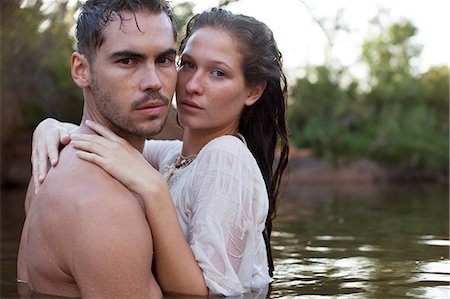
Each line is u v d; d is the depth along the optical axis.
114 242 1.91
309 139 14.44
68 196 1.98
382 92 15.73
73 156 2.08
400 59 16.28
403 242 3.75
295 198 8.04
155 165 2.68
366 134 15.23
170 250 2.04
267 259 2.63
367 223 4.89
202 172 2.24
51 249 2.01
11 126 11.32
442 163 15.15
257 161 2.56
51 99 11.15
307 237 3.97
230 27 2.29
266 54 2.36
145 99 2.03
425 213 5.87
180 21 3.13
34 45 7.32
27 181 11.70
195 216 2.19
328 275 2.65
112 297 1.91
